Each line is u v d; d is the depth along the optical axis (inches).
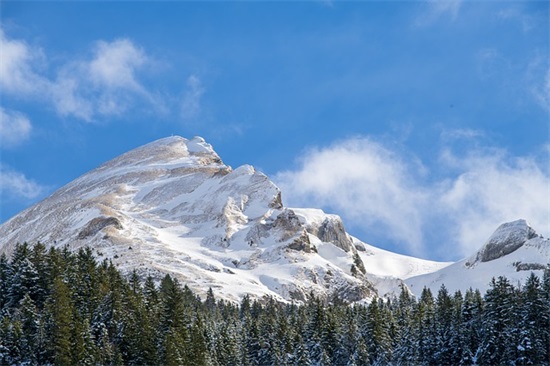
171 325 7647.6
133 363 7160.4
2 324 7076.8
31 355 6968.5
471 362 7509.8
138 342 7224.4
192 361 7111.2
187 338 7406.5
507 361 7317.9
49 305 7386.8
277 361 7657.5
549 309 7500.0
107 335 7303.2
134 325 7436.0
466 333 7687.0
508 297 7696.9
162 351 7175.2
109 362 7022.6
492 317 7613.2
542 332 7406.5
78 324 7062.0
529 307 7490.2
